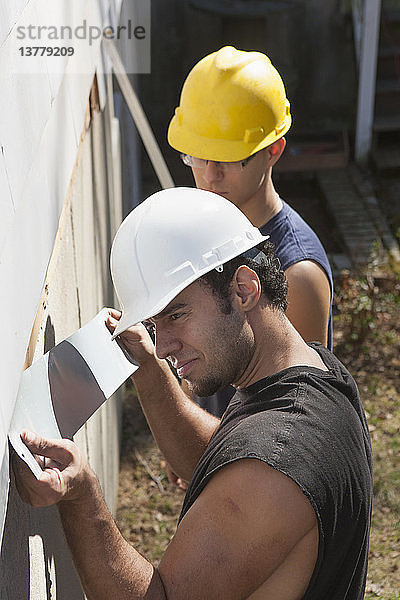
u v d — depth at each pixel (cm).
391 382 583
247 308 177
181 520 180
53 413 175
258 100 279
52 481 151
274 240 265
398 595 407
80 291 302
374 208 815
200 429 234
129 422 550
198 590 161
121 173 556
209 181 277
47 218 204
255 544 160
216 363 177
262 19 910
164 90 934
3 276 148
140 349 212
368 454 184
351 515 169
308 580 169
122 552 164
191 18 912
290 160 883
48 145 208
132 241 183
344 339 624
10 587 156
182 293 175
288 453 160
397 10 943
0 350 143
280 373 177
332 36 921
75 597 273
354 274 702
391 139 930
